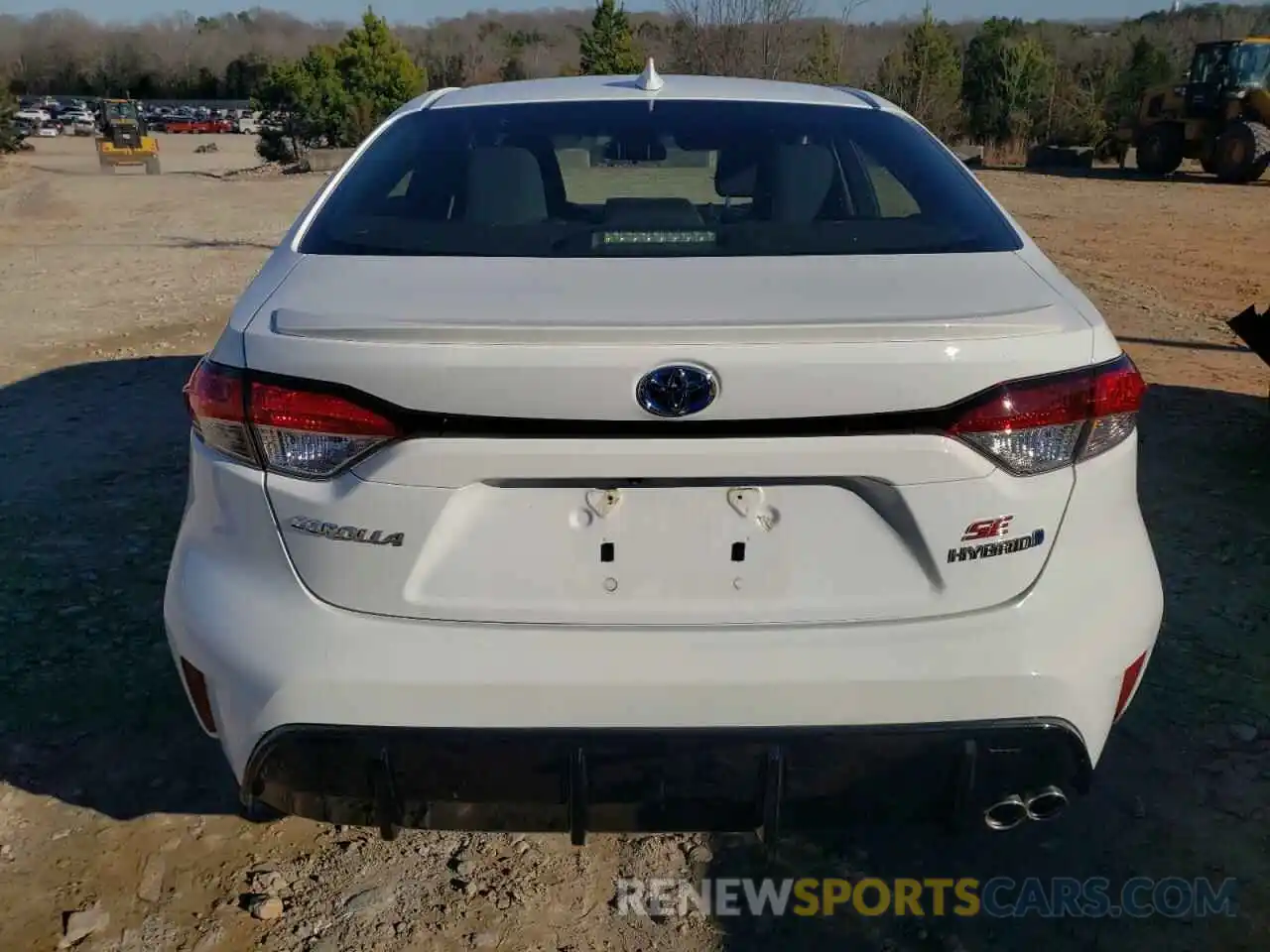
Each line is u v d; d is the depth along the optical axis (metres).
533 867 2.50
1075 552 1.98
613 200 2.55
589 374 1.77
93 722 2.96
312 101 37.31
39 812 2.62
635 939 2.31
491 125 2.77
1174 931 2.33
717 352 1.78
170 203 19.03
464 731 1.90
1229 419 5.65
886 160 2.66
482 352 1.79
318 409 1.86
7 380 6.27
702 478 1.85
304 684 1.91
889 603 1.92
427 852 2.54
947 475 1.86
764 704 1.90
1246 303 9.29
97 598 3.64
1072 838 2.59
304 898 2.39
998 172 25.38
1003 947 2.30
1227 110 21.67
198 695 2.11
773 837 1.98
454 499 1.86
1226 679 3.21
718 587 1.91
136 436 5.25
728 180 2.63
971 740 1.93
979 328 1.84
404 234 2.32
